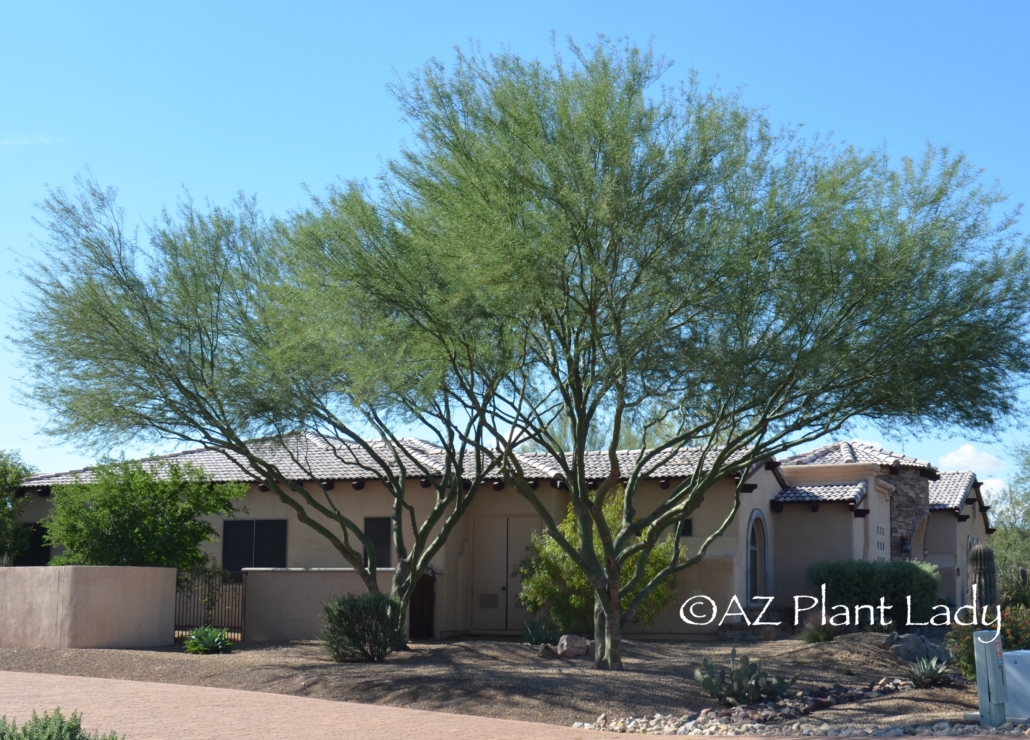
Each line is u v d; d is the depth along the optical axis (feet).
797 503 90.22
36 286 61.11
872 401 49.90
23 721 38.86
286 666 56.13
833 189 46.88
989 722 43.34
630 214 45.06
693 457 78.84
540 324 50.52
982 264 48.44
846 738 41.45
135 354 60.59
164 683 53.42
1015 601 79.87
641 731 43.29
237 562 85.81
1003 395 49.60
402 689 49.39
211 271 62.54
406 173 49.62
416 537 67.62
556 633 72.43
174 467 77.36
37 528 91.30
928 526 110.63
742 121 47.16
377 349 47.37
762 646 70.90
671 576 75.66
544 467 82.53
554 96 46.98
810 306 47.39
